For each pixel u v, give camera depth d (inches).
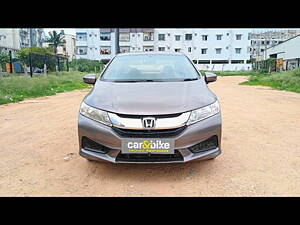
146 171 105.4
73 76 694.5
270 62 1262.3
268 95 372.8
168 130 91.1
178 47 2076.8
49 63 781.3
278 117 209.5
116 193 88.7
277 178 99.0
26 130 170.6
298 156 122.0
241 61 2060.8
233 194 87.6
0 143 142.7
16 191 89.8
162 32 2062.0
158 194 88.0
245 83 651.5
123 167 109.3
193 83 118.1
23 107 265.3
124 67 139.3
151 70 135.4
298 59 1192.8
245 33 2025.1
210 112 97.9
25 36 2598.4
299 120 197.5
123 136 91.7
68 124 187.3
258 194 87.6
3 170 106.9
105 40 2090.3
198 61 2084.2
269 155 123.1
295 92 415.8
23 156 122.6
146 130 90.9
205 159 96.1
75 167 109.8
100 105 98.3
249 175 101.7
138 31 2071.9
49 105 279.9
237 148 132.8
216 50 2062.0
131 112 91.7
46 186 93.4
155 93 104.0
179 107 93.8
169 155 93.6
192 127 92.7
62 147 135.4
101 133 93.8
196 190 90.4
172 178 99.3
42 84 445.4
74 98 346.6
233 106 267.1
